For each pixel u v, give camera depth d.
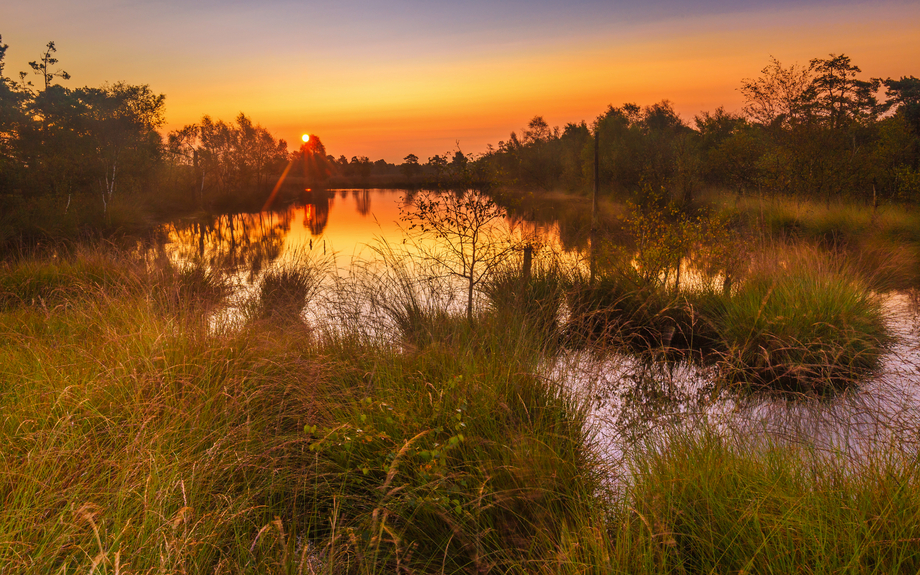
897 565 2.20
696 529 2.72
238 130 38.56
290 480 3.54
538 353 4.93
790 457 3.24
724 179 25.48
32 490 2.70
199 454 3.34
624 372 5.95
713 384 5.48
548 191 48.78
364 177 100.88
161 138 29.42
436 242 9.16
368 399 3.75
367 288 7.57
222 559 2.70
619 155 32.91
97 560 2.06
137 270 9.11
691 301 7.81
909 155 19.67
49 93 22.33
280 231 23.23
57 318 6.08
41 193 20.38
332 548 2.67
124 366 4.16
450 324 5.90
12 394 3.89
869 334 6.12
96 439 3.23
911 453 3.11
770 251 8.81
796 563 2.38
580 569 2.51
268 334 5.48
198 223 26.16
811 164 16.92
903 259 10.80
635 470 3.51
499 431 3.65
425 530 3.11
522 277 8.30
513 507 3.07
